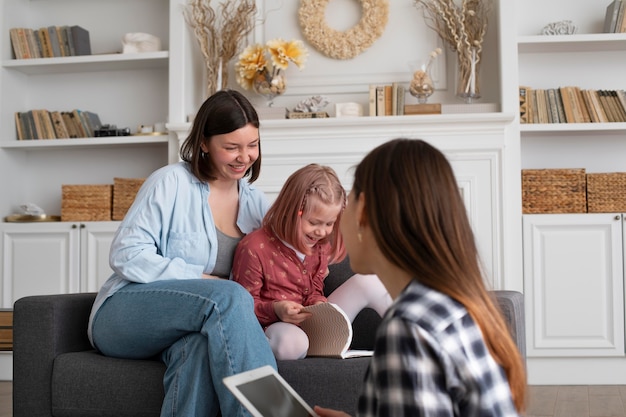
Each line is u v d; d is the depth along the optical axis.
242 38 4.29
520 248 3.87
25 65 4.43
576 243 3.83
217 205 2.19
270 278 2.10
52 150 4.66
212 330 1.69
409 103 4.21
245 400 1.12
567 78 4.21
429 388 0.92
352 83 4.25
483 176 3.86
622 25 3.99
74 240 4.19
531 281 3.84
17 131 4.51
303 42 4.29
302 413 1.19
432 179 1.03
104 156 4.62
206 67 4.27
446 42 4.18
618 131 4.07
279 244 2.12
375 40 4.22
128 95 4.61
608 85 4.19
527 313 3.84
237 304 1.72
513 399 1.01
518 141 3.92
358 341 2.28
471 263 1.02
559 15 4.24
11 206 4.54
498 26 3.98
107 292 1.97
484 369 0.95
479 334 0.97
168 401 1.70
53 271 4.20
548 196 3.93
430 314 0.95
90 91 4.64
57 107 4.67
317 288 2.21
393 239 1.02
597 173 3.95
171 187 2.04
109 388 1.83
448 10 4.01
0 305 4.23
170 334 1.79
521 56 4.24
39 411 1.90
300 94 4.29
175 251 2.05
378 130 3.91
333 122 3.89
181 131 4.10
